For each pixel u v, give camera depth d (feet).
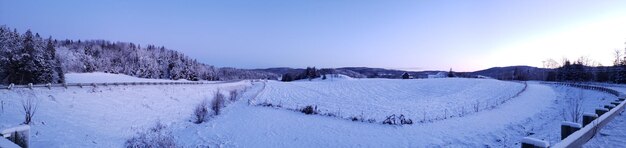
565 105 94.27
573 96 123.34
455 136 57.31
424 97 153.89
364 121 79.36
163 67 428.97
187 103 123.13
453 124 69.31
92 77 281.33
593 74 278.26
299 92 189.37
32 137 53.26
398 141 58.03
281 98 155.94
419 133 62.69
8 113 66.90
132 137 60.08
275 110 103.45
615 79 221.87
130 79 293.84
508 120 70.08
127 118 83.30
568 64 271.90
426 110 101.45
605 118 30.94
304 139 63.16
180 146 58.03
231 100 135.74
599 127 28.30
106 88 112.98
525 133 53.72
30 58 155.84
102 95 103.30
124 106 96.43
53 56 199.93
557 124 55.11
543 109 87.86
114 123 75.77
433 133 61.67
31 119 64.54
